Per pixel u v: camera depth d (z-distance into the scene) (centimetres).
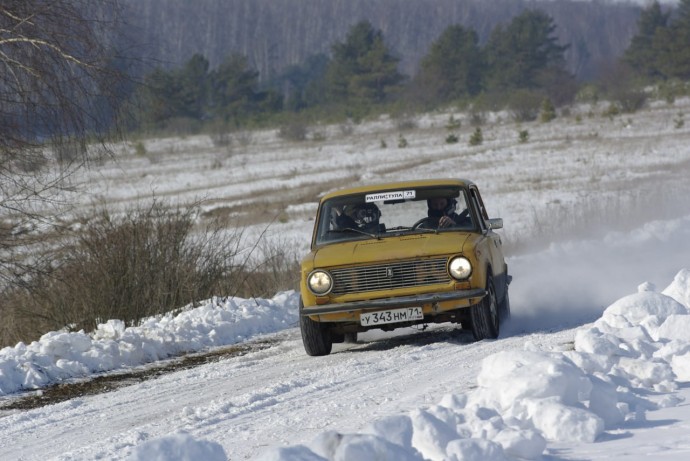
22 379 2928
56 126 3666
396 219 3231
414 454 1162
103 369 3172
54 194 3975
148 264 4194
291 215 10388
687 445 1272
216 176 17575
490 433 1315
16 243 3800
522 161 15075
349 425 1859
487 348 2830
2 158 3681
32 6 3544
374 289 2981
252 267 5659
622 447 1307
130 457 1105
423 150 19425
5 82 3559
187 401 2453
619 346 2127
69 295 4059
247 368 2952
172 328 3722
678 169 12106
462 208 3241
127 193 14775
